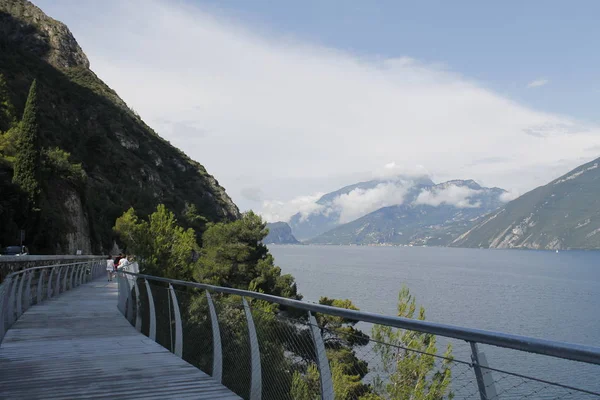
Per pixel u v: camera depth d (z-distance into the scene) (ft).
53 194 194.59
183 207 421.18
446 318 244.01
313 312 13.70
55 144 325.21
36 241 154.71
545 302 353.72
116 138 440.86
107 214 282.36
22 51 466.29
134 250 87.76
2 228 135.44
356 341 12.28
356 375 12.00
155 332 34.63
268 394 16.28
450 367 9.73
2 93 261.44
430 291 395.96
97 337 34.73
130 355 27.86
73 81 492.95
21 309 49.19
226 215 496.64
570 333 219.82
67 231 191.62
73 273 93.40
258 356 17.28
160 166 470.39
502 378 8.63
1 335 32.53
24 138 158.30
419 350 10.63
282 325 15.55
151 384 21.21
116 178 371.15
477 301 336.70
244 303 18.51
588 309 313.94
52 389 20.57
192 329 25.57
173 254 88.12
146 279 37.83
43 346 31.01
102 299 66.69
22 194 151.23
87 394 19.79
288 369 14.94
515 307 312.91
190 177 513.45
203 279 145.89
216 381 21.53
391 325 11.01
